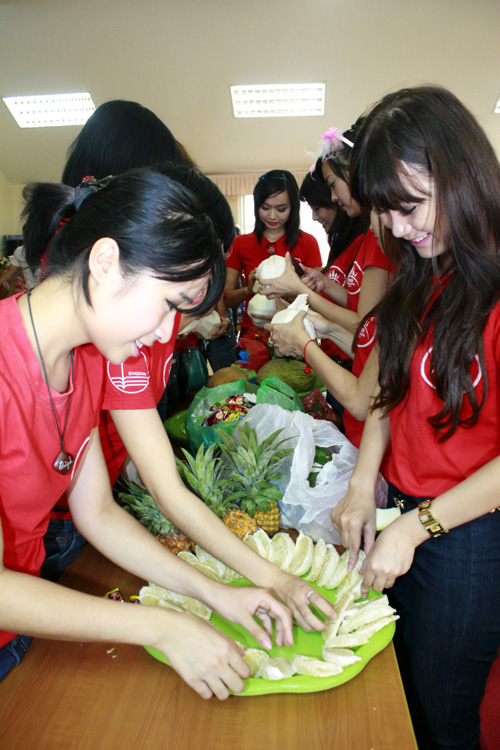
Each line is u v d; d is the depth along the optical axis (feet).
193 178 3.10
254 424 4.53
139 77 24.52
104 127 3.98
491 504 3.05
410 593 3.89
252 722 2.57
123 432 3.39
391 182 2.91
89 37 22.57
